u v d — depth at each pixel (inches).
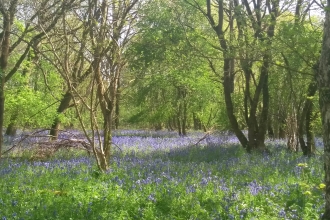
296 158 590.9
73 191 354.3
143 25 560.7
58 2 503.2
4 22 508.1
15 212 287.9
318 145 822.5
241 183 392.5
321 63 262.5
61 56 553.9
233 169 490.0
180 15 654.5
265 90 702.5
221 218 287.3
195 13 671.1
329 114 256.7
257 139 705.6
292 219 288.7
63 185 386.0
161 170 486.6
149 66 617.9
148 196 329.1
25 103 730.2
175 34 589.0
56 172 468.8
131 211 299.3
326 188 265.7
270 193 342.3
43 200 323.3
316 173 450.6
